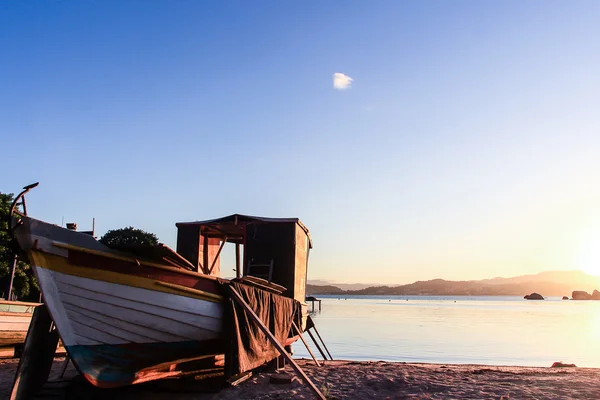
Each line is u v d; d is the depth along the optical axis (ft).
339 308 372.38
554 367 48.44
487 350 86.12
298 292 45.29
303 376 27.81
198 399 28.60
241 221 44.78
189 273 28.27
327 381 34.22
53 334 27.55
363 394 30.35
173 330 27.99
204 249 48.26
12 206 23.61
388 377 35.53
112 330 25.63
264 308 34.17
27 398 25.64
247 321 30.89
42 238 23.47
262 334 33.30
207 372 32.42
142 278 26.48
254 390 30.66
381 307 403.95
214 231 48.19
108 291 25.32
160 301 27.12
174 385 30.68
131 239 126.41
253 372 35.73
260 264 43.78
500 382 33.78
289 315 39.88
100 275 25.08
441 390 31.12
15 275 89.92
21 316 46.26
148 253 26.00
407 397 29.25
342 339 107.34
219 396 29.14
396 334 123.65
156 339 27.43
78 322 24.52
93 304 24.94
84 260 24.63
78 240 24.56
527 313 285.23
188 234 46.03
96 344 25.14
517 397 29.01
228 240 52.85
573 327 159.02
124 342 26.13
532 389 31.09
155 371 28.19
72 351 24.26
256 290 33.12
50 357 27.40
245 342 30.48
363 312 290.35
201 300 29.07
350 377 35.88
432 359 71.46
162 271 27.27
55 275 23.81
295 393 29.76
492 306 448.24
